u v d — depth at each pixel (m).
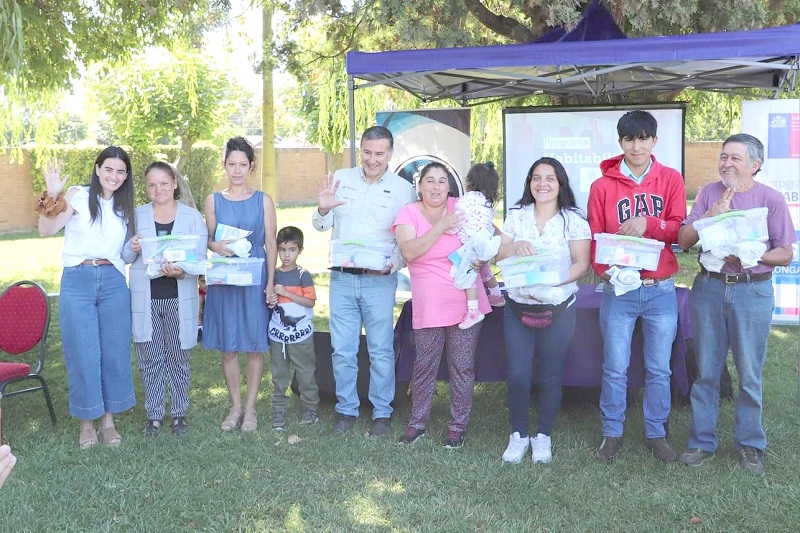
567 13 6.62
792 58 5.62
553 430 5.05
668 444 4.57
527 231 4.39
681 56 5.20
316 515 3.88
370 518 3.85
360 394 5.48
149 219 4.90
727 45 5.12
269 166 11.51
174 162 21.94
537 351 4.48
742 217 3.92
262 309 5.06
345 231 4.93
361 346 5.54
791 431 4.94
